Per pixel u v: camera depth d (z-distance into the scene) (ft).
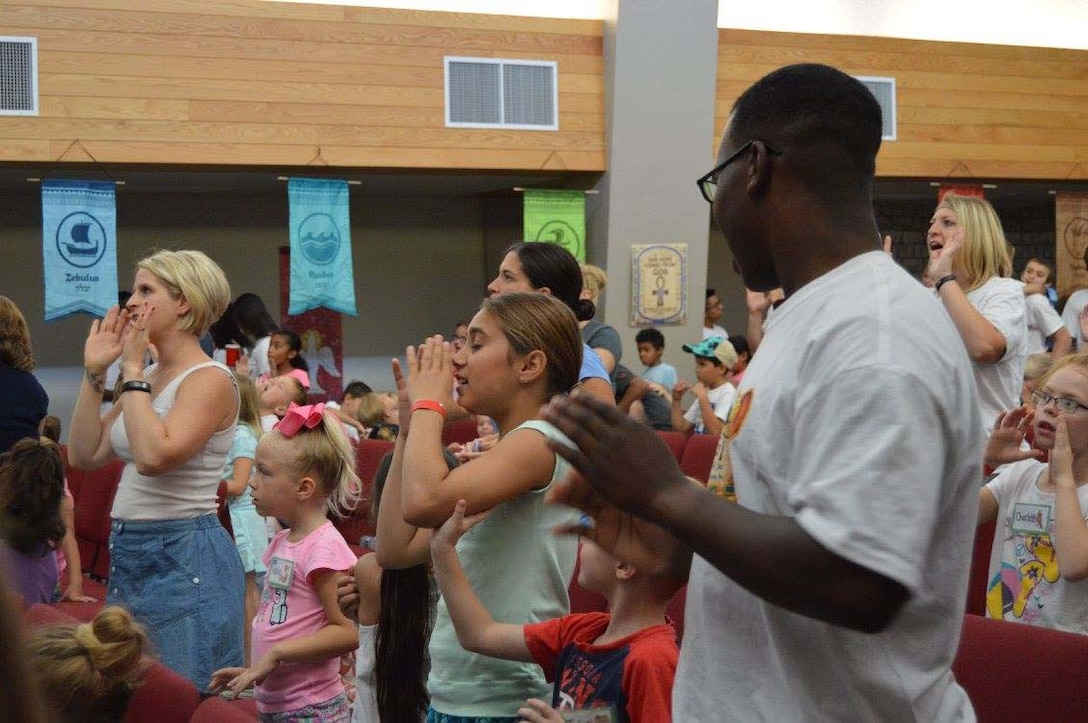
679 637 9.43
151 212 36.76
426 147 29.14
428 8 29.22
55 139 26.37
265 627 9.80
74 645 6.75
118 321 10.41
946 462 3.77
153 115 26.99
